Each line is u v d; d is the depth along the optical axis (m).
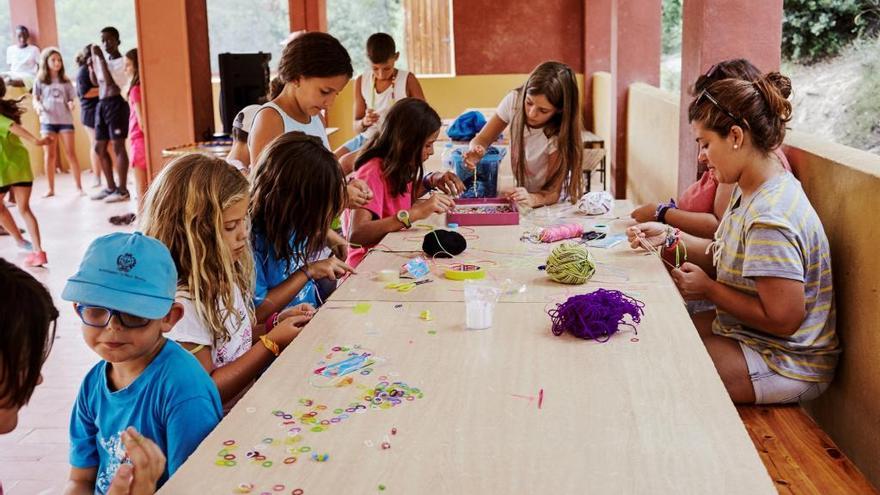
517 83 10.85
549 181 4.32
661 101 6.04
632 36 7.57
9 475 3.63
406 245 3.51
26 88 11.45
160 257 1.86
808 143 3.40
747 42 4.13
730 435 1.85
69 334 5.34
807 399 2.94
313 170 2.80
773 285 2.74
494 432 1.88
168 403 1.90
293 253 2.92
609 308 2.41
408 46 11.56
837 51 9.03
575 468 1.72
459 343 2.40
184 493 1.66
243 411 1.99
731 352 2.92
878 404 2.68
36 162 11.67
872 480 2.74
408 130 3.72
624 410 1.97
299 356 2.31
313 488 1.67
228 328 2.44
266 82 7.07
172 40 6.80
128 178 11.31
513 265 3.17
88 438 2.04
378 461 1.76
